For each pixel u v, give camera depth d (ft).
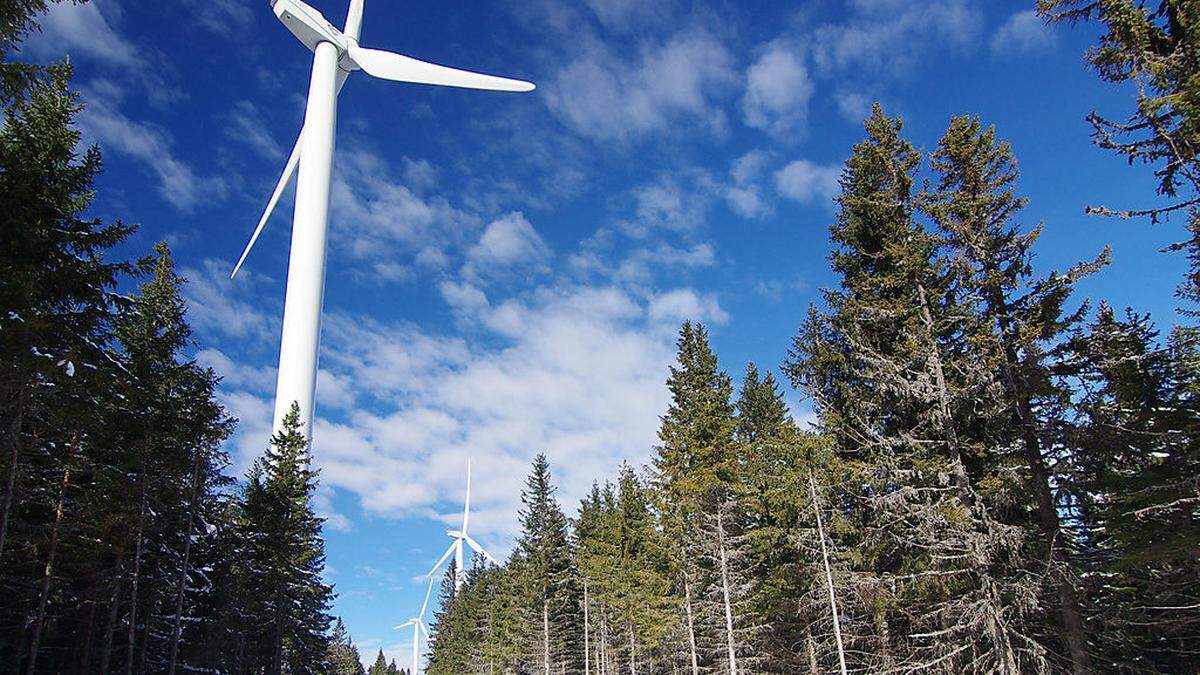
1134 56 42.34
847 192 73.31
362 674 420.36
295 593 126.41
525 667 191.31
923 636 58.59
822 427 74.38
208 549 102.22
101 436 72.64
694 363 101.35
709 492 90.74
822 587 78.59
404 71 248.11
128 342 81.41
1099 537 62.49
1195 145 40.65
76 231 59.31
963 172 64.64
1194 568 55.42
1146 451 54.24
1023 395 56.95
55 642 90.74
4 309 51.62
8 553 66.28
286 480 120.78
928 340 61.57
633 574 129.08
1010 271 61.36
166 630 100.94
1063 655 58.08
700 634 105.91
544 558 168.04
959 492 58.59
